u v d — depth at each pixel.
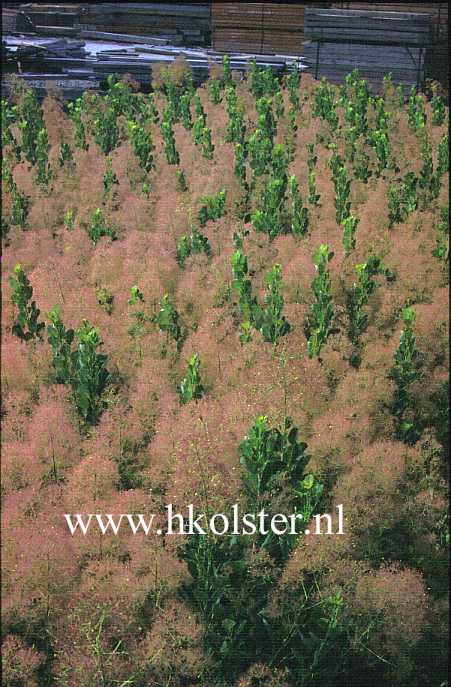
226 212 6.34
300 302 4.77
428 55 13.54
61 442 3.12
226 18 14.92
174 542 2.65
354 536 2.96
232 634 2.69
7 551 2.51
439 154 6.97
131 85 11.66
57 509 2.82
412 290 5.00
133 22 15.33
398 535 3.27
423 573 3.16
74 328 4.29
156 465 3.03
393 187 6.53
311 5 14.54
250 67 13.00
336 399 3.72
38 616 2.57
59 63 12.43
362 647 2.78
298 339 4.17
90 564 2.60
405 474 3.34
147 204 6.15
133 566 2.60
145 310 4.48
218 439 2.92
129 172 7.07
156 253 5.16
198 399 3.56
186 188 6.91
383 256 5.45
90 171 7.28
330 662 2.76
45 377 3.86
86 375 3.62
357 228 5.72
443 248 5.47
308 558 2.69
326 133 8.38
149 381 3.61
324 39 13.52
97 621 2.51
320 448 3.21
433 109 9.48
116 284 4.93
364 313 4.64
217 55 14.30
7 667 2.44
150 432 3.39
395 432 3.79
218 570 2.71
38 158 7.27
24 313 4.26
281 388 3.42
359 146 7.57
